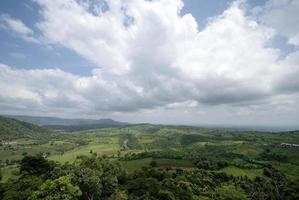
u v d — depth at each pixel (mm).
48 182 95062
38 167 149000
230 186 169000
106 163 160375
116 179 128375
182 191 134250
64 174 117500
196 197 137625
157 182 135250
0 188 121250
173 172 178750
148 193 119875
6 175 170500
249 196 153250
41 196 92125
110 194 115188
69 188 93000
